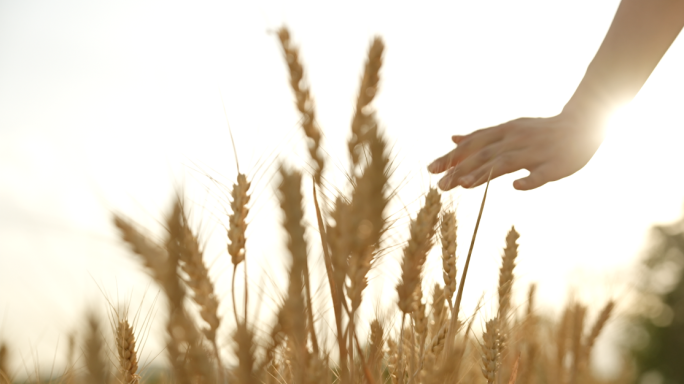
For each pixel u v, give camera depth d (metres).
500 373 1.03
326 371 0.90
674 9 1.21
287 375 0.97
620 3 1.25
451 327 0.97
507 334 1.08
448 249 1.02
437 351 1.00
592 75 1.23
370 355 0.97
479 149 1.16
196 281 0.86
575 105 1.23
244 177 0.90
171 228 0.83
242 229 0.89
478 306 1.05
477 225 0.98
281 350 0.96
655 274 12.41
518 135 1.18
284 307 0.85
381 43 0.95
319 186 0.93
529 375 1.28
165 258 0.82
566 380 1.43
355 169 0.90
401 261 0.94
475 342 1.07
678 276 12.22
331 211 0.89
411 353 0.98
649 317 11.97
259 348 0.86
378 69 0.95
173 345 0.82
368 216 0.86
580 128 1.21
